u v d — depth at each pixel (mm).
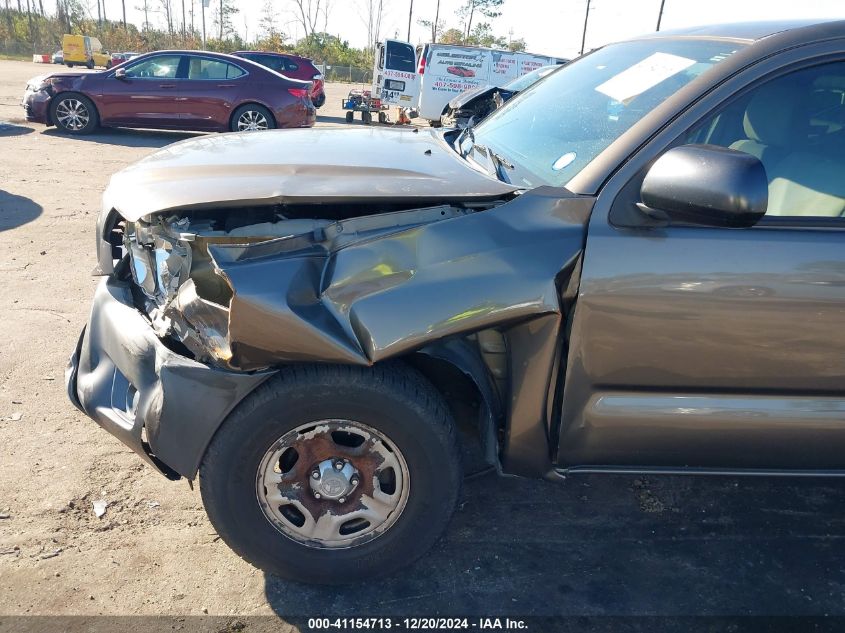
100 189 8047
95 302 2738
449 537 2770
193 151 2842
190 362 2180
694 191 1945
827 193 2318
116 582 2430
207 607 2359
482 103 10695
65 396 3549
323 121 18656
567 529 2861
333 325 2062
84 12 69500
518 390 2248
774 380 2311
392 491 2369
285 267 2074
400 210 2301
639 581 2605
